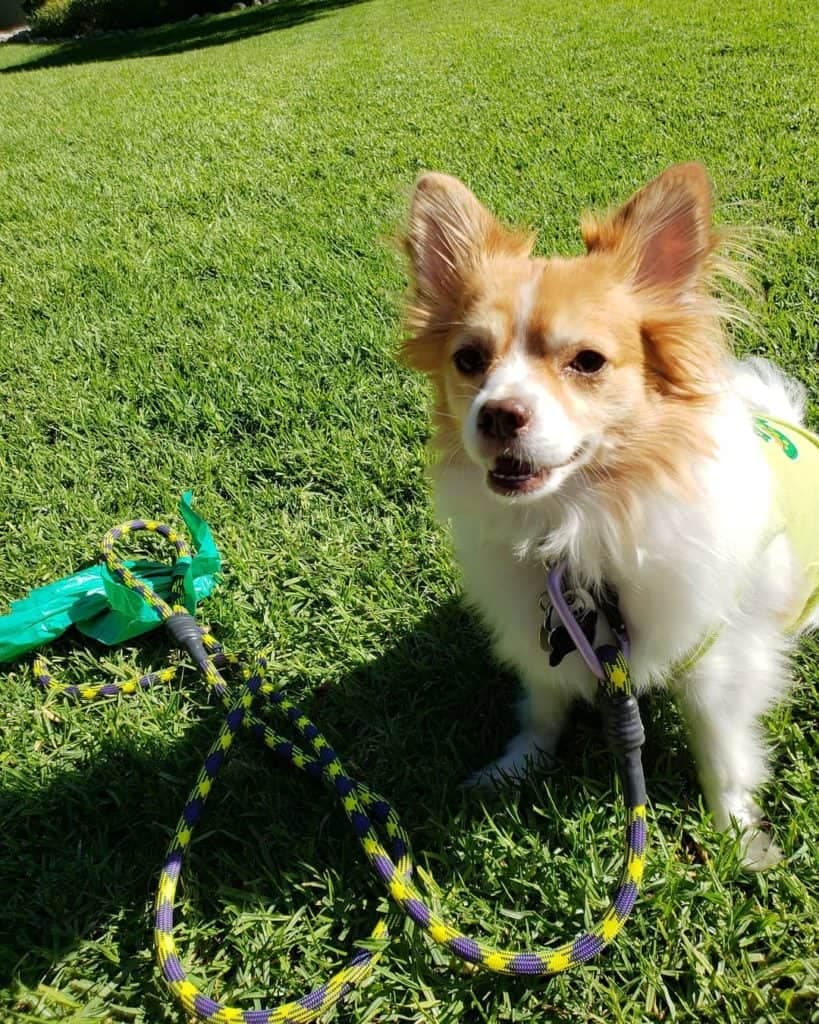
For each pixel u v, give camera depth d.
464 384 0.42
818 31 1.76
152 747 0.50
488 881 0.41
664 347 0.40
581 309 0.39
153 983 0.39
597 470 0.39
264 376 0.85
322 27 3.34
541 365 0.39
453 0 3.34
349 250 1.10
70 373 0.91
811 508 0.44
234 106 2.03
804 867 0.40
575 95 1.61
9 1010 0.38
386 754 0.48
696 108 1.39
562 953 0.35
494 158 1.33
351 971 0.36
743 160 1.12
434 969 0.38
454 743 0.49
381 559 0.61
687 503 0.38
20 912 0.42
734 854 0.40
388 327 0.89
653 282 0.41
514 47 2.17
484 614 0.46
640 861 0.36
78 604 0.59
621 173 1.15
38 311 1.07
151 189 1.47
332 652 0.55
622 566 0.39
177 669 0.56
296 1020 0.35
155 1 5.12
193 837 0.45
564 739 0.50
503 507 0.41
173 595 0.60
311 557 0.64
